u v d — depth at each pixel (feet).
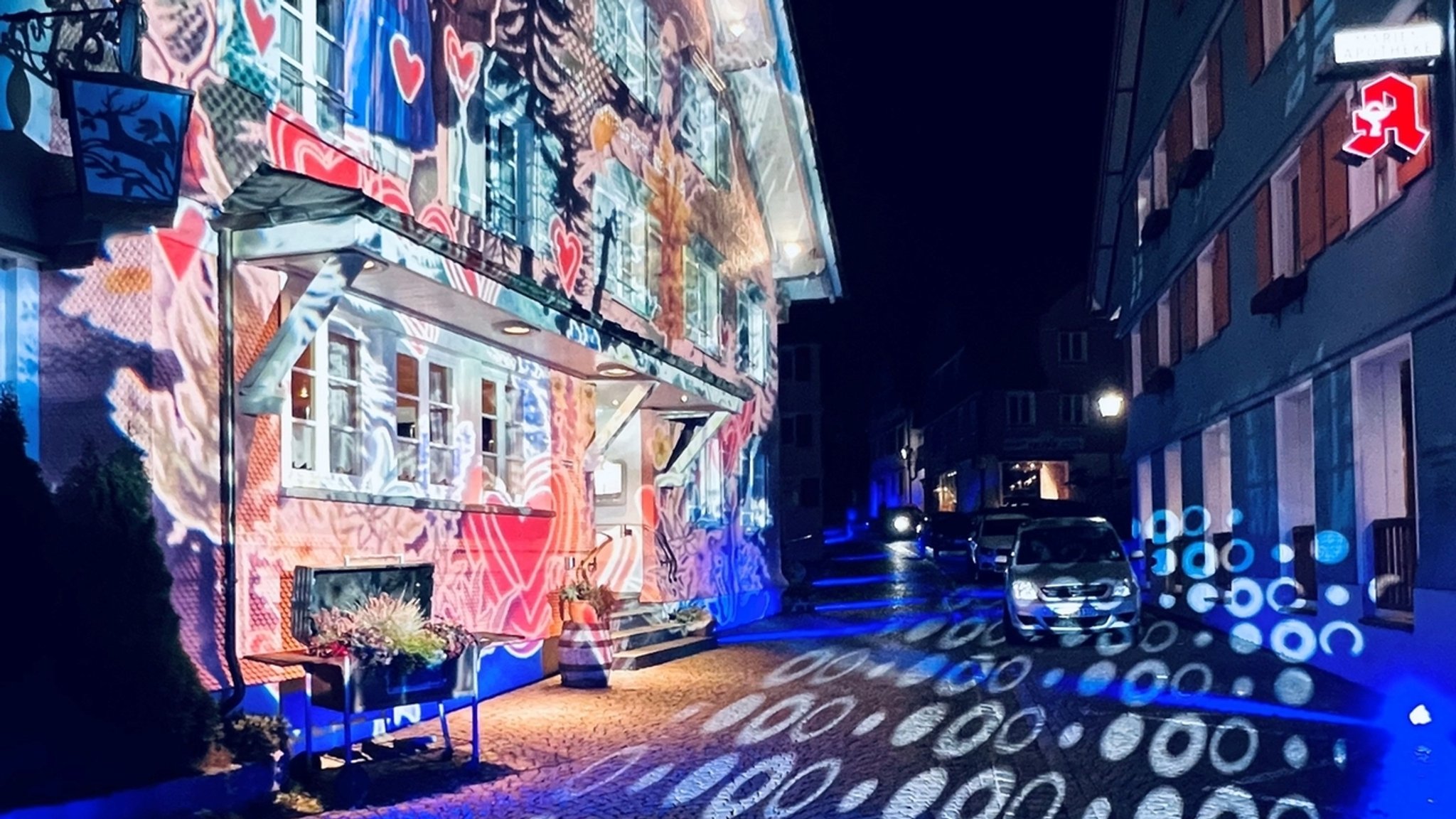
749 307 77.41
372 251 25.05
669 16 59.88
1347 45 32.86
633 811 24.00
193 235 25.03
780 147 76.69
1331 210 42.39
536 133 43.09
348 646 25.07
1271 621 51.72
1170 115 69.41
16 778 20.42
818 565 130.11
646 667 46.91
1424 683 34.73
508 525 40.09
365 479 32.22
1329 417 43.98
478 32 39.04
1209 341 62.44
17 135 22.77
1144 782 26.53
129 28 22.30
